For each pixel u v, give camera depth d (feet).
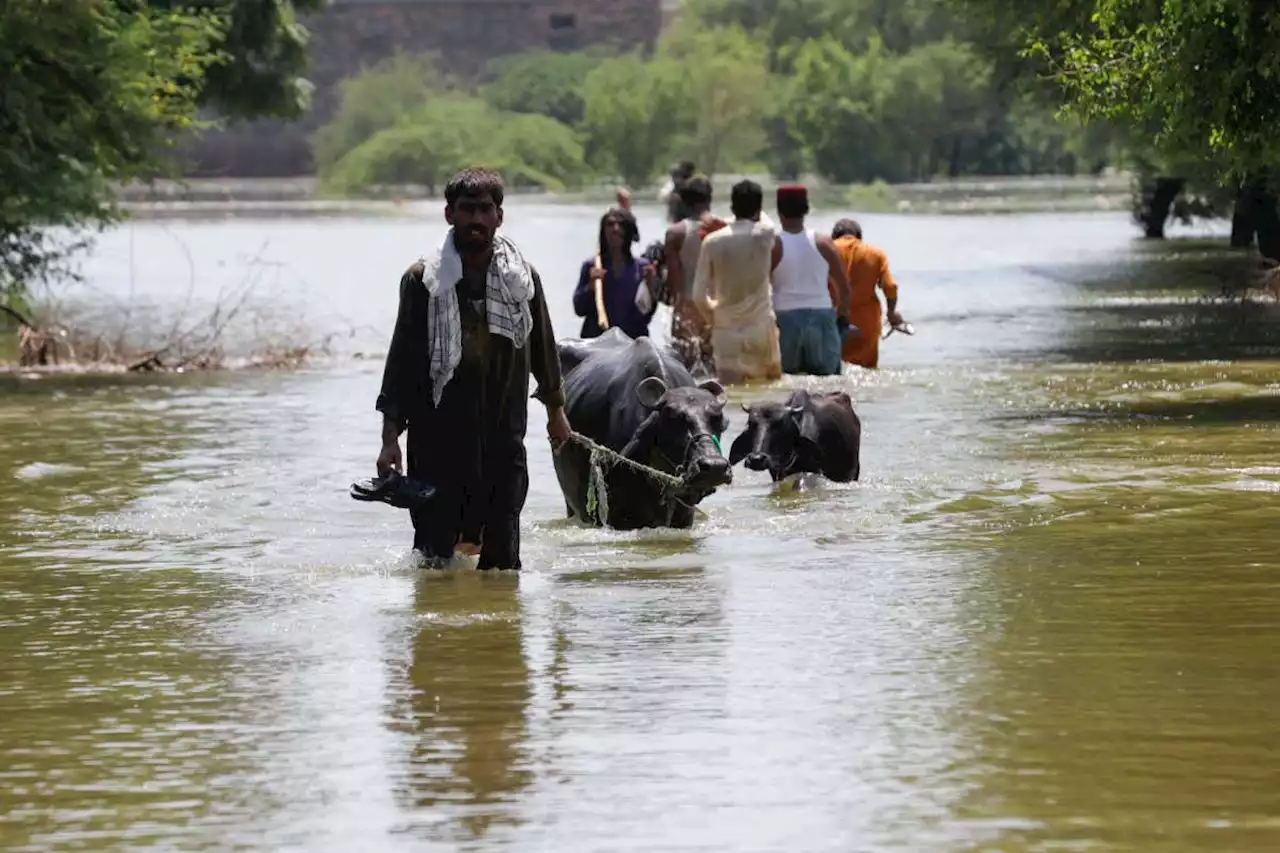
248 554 94.43
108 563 92.48
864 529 98.84
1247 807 50.98
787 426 113.70
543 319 89.15
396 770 55.67
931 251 471.21
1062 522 98.89
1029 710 61.16
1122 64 189.37
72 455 136.46
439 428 87.25
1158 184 502.79
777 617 76.48
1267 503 103.71
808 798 52.37
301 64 386.52
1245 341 223.30
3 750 58.49
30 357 223.10
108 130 243.40
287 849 49.16
